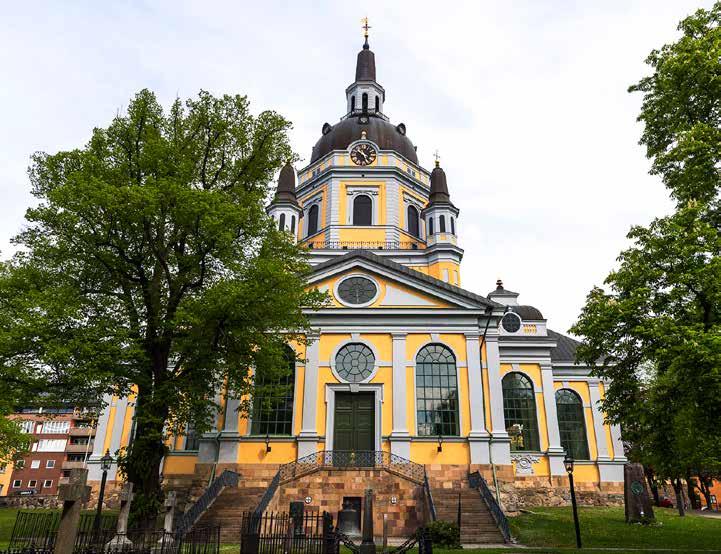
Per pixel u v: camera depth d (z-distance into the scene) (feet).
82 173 56.29
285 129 70.33
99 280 62.03
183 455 93.25
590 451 104.27
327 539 48.03
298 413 81.92
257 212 66.74
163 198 57.36
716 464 55.26
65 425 224.33
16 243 58.80
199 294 62.90
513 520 70.59
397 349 85.05
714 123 56.08
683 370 43.06
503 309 87.30
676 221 48.24
